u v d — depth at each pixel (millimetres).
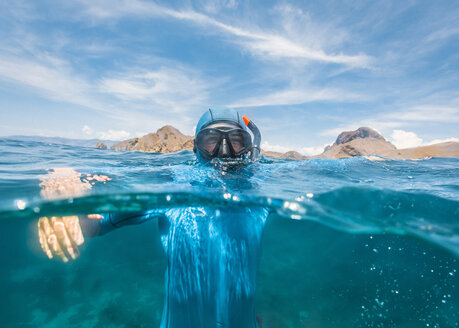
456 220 1490
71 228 1412
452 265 2746
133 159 4988
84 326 2367
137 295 2922
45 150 5734
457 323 2115
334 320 2367
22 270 3555
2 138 7352
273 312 2533
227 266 1180
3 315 2502
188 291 1143
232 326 1113
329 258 3809
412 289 2691
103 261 3896
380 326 2199
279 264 3699
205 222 1287
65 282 3215
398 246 3020
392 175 2877
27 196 1476
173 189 1586
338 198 1669
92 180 2033
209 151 2125
